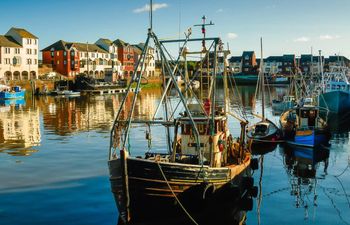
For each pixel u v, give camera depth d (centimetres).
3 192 2197
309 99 5659
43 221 1795
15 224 1759
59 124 4991
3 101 8094
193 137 2084
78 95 9825
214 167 1919
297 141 3662
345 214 1964
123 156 1622
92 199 2088
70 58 12838
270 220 1884
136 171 1647
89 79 10906
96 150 3366
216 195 1908
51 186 2309
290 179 2614
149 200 1691
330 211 2002
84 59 13312
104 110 6662
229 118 5822
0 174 2570
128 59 15362
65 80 10869
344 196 2252
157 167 1669
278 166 2980
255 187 2408
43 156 3119
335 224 1833
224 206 2006
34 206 1980
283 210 2020
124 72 15125
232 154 2520
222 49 2581
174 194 1717
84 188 2275
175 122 1898
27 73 11256
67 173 2598
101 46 14712
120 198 1700
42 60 13050
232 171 2008
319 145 3584
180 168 1716
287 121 4228
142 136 4141
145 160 1648
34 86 9856
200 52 2386
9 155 3156
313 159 3206
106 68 14162
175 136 1911
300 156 3319
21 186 2311
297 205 2094
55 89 10238
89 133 4284
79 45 13462
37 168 2730
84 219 1820
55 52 12850
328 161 3138
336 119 6006
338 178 2636
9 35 11219
